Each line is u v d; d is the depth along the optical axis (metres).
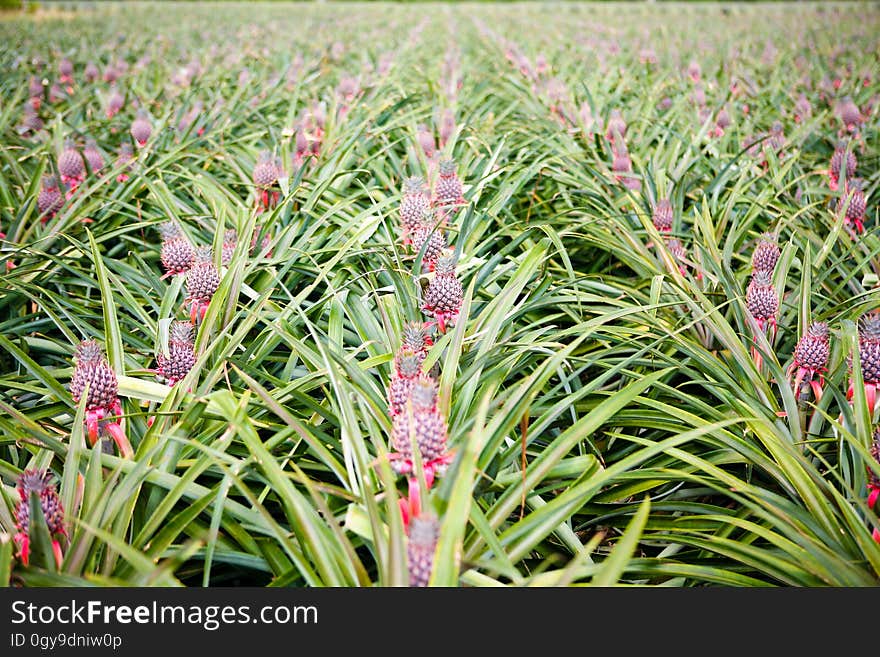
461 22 9.95
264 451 1.28
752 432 1.56
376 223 2.02
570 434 1.37
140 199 2.45
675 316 1.96
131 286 2.03
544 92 3.97
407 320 1.72
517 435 1.56
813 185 2.67
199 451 1.46
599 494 1.54
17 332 1.89
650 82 4.55
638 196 2.44
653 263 2.10
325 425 1.59
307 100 3.90
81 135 3.04
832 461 1.56
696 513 1.57
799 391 1.59
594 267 2.31
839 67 4.99
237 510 1.37
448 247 2.03
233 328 1.85
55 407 1.58
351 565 1.21
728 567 1.45
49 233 2.14
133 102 3.94
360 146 2.77
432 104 3.28
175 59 5.86
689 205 2.60
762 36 7.36
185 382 1.47
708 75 4.79
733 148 3.16
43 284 2.06
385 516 1.30
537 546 1.47
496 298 1.71
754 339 1.69
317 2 14.84
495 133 3.34
